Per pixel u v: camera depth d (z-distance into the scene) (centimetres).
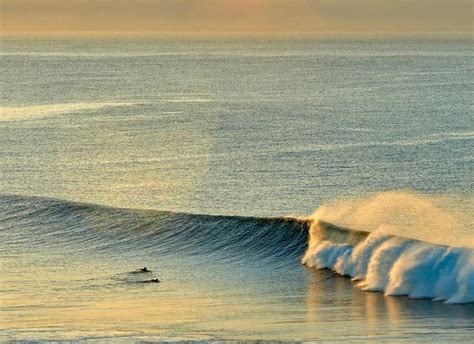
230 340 7562
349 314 8862
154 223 13462
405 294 9519
